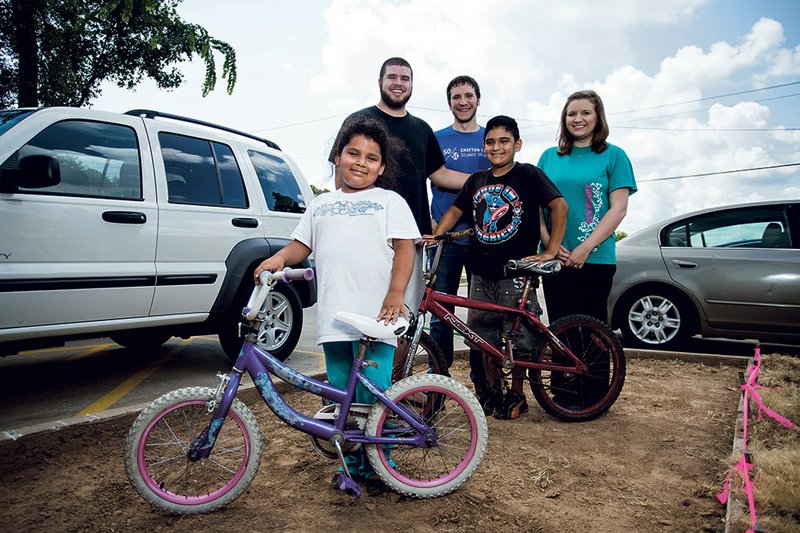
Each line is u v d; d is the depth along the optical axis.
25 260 3.52
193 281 4.38
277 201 5.30
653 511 2.57
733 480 2.65
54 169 3.50
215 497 2.50
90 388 4.36
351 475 2.82
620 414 3.97
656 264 6.22
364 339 2.56
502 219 3.72
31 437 2.95
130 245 4.03
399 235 2.63
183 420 2.79
